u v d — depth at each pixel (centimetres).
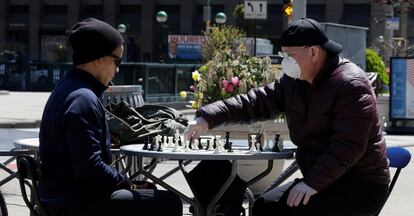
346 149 407
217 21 4097
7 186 884
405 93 1891
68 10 6650
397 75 1892
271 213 430
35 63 3506
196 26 6412
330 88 419
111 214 403
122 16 6606
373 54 2520
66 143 402
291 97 442
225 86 775
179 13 6481
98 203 404
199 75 795
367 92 418
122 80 2348
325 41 426
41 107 2358
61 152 405
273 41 6128
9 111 2173
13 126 1778
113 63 424
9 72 3544
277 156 461
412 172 1078
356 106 412
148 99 2372
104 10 6569
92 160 393
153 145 478
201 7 6419
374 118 418
